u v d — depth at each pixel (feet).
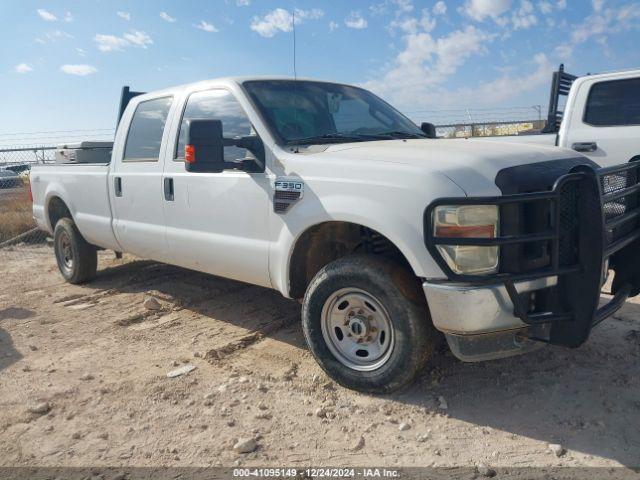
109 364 13.91
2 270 25.88
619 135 21.03
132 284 21.47
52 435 10.74
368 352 11.85
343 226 12.97
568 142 22.20
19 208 40.34
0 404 11.98
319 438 10.30
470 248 10.09
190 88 16.02
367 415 11.00
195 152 12.37
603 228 9.95
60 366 13.88
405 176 10.60
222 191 14.14
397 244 10.60
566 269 10.11
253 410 11.36
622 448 9.54
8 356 14.66
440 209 10.12
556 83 26.91
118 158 18.35
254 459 9.73
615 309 11.41
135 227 17.51
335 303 12.07
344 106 15.67
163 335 15.83
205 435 10.53
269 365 13.47
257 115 13.69
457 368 12.78
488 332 10.17
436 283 10.28
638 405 10.85
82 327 16.78
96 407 11.73
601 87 21.74
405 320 10.99
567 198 10.21
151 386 12.55
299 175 12.34
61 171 21.45
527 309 10.43
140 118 17.83
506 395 11.53
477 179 10.21
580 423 10.36
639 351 13.23
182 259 16.06
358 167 11.34
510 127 44.70
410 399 11.51
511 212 10.09
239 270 14.19
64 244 22.25
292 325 16.26
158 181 16.28
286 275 12.80
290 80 15.48
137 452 10.08
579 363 12.76
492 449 9.73
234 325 16.42
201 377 12.94
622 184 12.19
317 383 12.41
